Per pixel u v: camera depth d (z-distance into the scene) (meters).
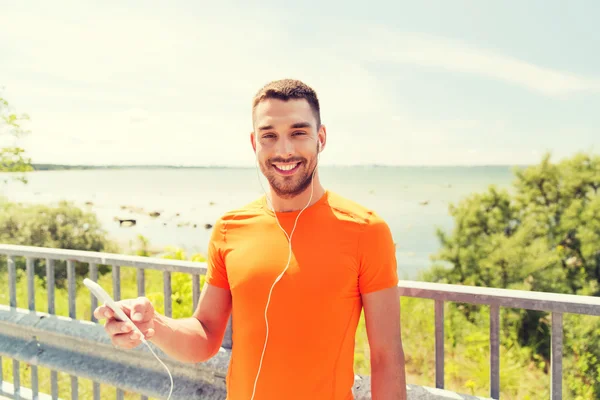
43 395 2.84
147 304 1.34
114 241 23.64
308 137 1.34
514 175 13.09
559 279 12.45
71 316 2.71
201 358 1.49
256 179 1.48
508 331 10.30
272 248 1.35
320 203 1.38
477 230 13.27
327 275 1.28
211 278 1.51
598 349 8.80
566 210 12.41
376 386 1.30
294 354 1.29
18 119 15.08
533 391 8.59
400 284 1.79
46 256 2.78
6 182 15.29
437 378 1.74
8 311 2.94
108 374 2.46
